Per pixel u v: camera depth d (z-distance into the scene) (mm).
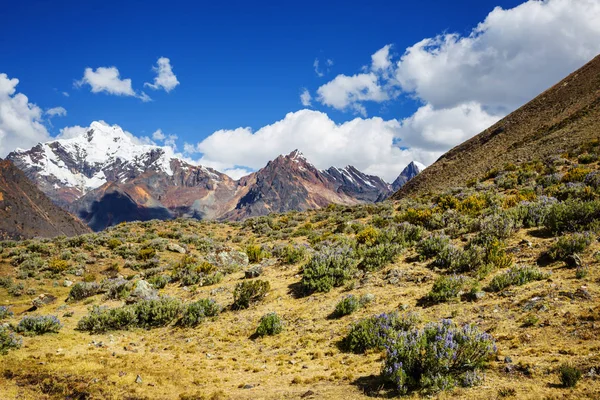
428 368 7145
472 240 16859
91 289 22484
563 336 8078
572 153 36250
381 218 28906
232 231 44031
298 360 10492
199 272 23906
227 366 10672
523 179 30969
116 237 37688
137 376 9430
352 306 13070
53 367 9891
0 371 9531
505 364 7324
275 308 15367
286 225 41281
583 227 14594
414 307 12023
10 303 22234
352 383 8008
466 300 11586
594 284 10188
